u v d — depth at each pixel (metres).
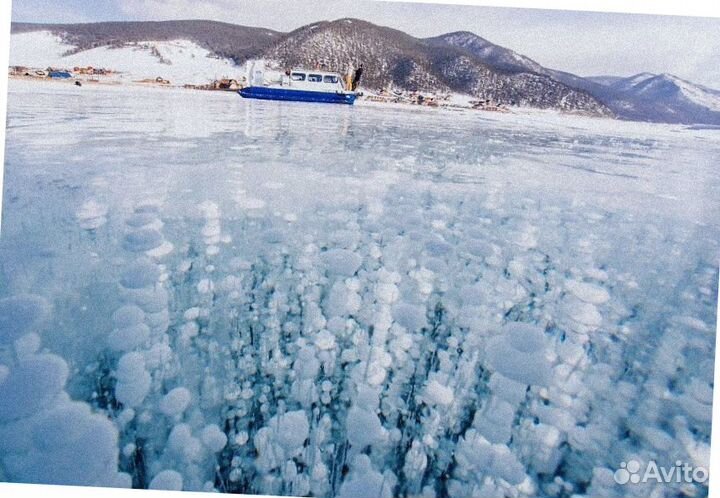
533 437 0.83
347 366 0.89
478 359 0.90
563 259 1.00
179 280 0.93
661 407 0.87
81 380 0.84
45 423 0.80
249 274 0.95
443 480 0.82
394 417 0.85
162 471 0.80
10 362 0.85
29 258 0.95
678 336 0.93
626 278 0.98
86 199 1.00
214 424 0.83
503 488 0.81
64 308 0.90
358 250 1.00
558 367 0.89
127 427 0.81
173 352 0.88
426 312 0.94
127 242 0.97
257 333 0.91
